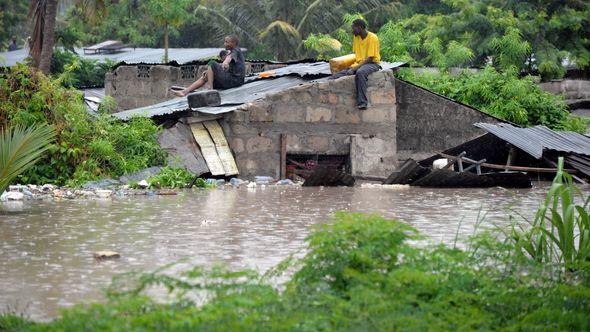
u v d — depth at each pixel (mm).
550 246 11297
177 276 10852
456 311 8398
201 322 7355
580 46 51531
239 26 67188
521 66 46656
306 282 8758
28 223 15852
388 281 8484
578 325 8469
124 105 37344
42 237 14172
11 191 20703
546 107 34625
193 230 15008
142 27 70688
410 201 20109
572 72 54438
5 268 11531
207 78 28375
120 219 16484
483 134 27453
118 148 24250
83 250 12914
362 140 26609
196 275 8555
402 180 24875
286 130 26109
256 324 7488
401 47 39594
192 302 8078
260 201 19875
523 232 12000
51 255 12508
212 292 8867
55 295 10008
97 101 36188
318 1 64125
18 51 61438
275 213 17500
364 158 26547
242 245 13383
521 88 34219
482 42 49062
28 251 12844
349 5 64875
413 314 8125
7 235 14375
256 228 15281
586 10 51281
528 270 9977
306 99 26266
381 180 25359
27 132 18281
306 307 8125
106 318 7406
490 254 10008
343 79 26594
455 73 43562
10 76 23656
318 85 26375
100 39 70250
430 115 29656
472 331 7949
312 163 26562
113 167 23578
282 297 8352
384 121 26875
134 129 24594
